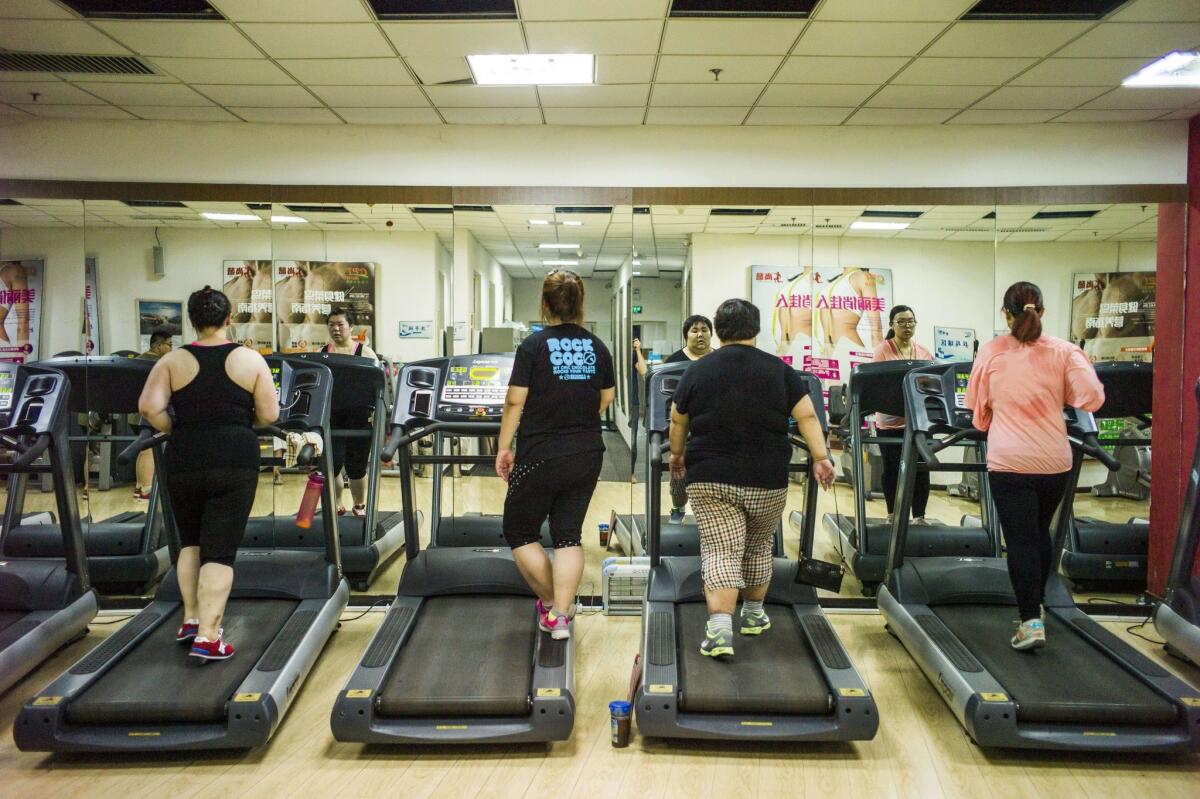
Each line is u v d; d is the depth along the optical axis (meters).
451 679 2.51
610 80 3.54
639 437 4.53
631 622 3.59
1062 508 3.18
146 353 4.38
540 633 2.78
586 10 2.88
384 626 2.89
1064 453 2.66
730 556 2.62
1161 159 4.13
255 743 2.34
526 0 2.80
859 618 3.71
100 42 3.15
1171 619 3.02
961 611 3.14
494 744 2.48
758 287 4.36
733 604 2.62
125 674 2.53
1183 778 2.29
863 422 4.47
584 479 2.66
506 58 3.32
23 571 3.15
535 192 4.17
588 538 4.84
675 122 4.13
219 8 2.86
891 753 2.43
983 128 4.17
